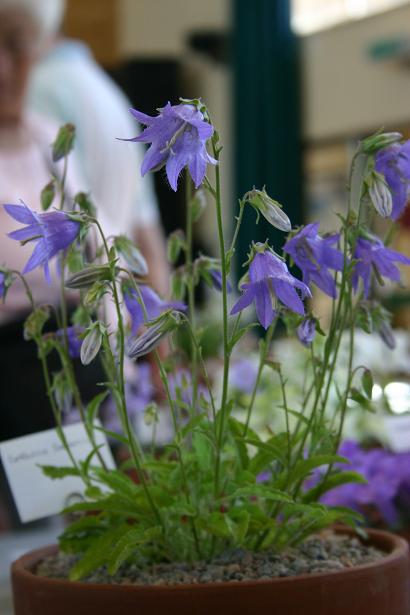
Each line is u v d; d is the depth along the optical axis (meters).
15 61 1.49
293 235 0.79
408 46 5.02
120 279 0.88
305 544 0.85
